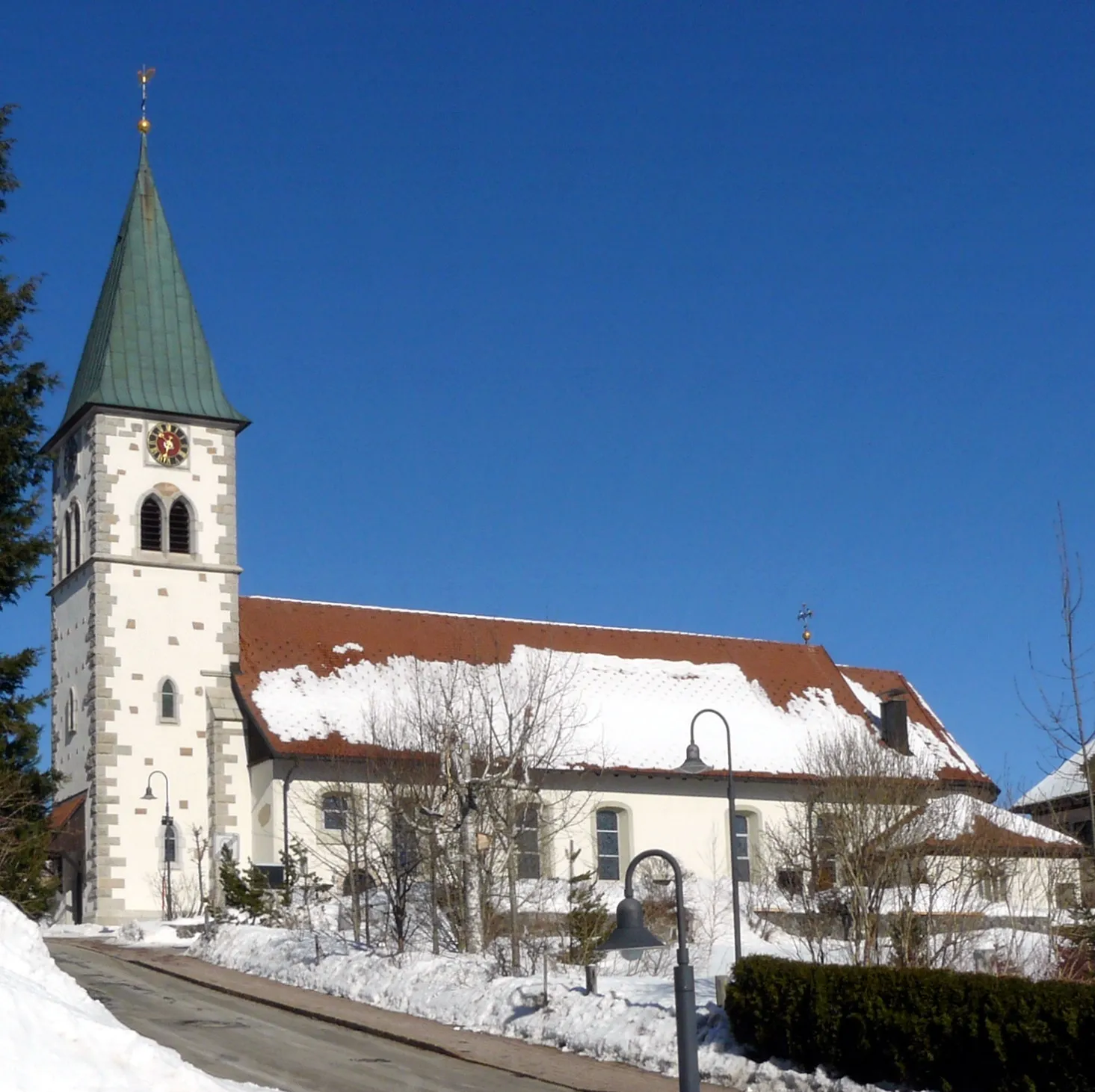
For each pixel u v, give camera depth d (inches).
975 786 2517.2
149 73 2461.9
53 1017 698.2
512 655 2421.3
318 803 2114.9
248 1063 1059.3
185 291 2402.8
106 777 2159.2
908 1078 916.0
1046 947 1364.4
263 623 2316.7
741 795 2397.9
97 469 2255.2
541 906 1653.5
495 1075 1048.2
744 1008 1024.2
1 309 1744.6
